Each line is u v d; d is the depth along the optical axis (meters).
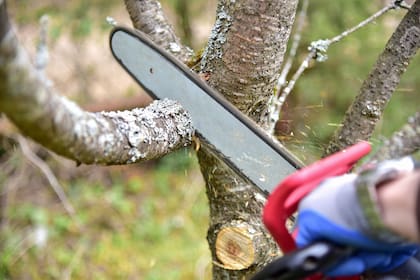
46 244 3.93
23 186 4.30
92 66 4.71
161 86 1.47
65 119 0.98
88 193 4.43
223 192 1.74
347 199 0.96
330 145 1.70
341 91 3.94
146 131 1.30
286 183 1.04
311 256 0.96
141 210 4.42
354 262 1.01
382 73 1.61
